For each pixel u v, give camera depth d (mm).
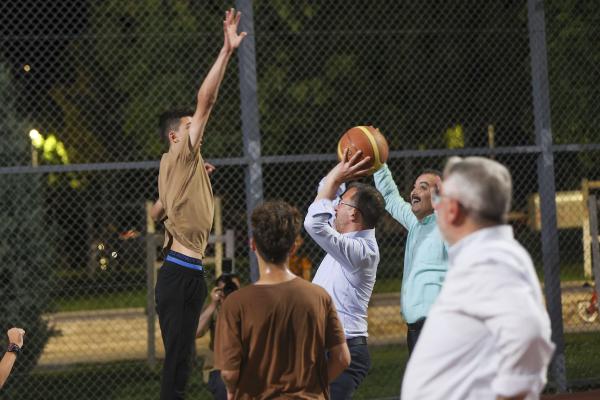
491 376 9086
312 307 11938
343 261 15758
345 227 16312
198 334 18344
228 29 15852
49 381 29844
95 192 46094
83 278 47438
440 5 44344
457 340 9148
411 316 17312
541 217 25250
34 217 28062
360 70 45656
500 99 42469
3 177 27625
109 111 46375
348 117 45000
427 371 9289
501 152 24703
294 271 29719
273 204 12242
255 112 23297
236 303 11844
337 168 15148
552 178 25109
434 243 17297
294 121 44875
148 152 42438
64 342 37000
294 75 45438
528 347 8812
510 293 8922
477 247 9203
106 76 45875
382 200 16359
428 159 44031
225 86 41562
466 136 44281
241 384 11875
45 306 28156
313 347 11938
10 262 27531
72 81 46812
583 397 24688
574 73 31391
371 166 15758
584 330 33500
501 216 9367
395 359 31656
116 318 42562
